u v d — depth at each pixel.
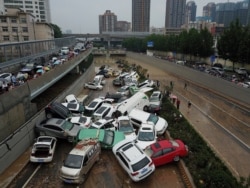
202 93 38.25
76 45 78.69
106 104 27.11
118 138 18.80
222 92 37.22
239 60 50.81
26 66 31.02
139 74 54.41
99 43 167.50
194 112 28.16
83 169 14.56
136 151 15.57
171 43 86.12
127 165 14.73
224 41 53.34
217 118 26.19
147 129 19.64
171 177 15.31
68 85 37.53
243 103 31.70
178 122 23.67
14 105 18.31
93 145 16.31
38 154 16.47
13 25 68.00
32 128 19.89
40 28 73.06
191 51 67.94
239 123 24.75
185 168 15.73
